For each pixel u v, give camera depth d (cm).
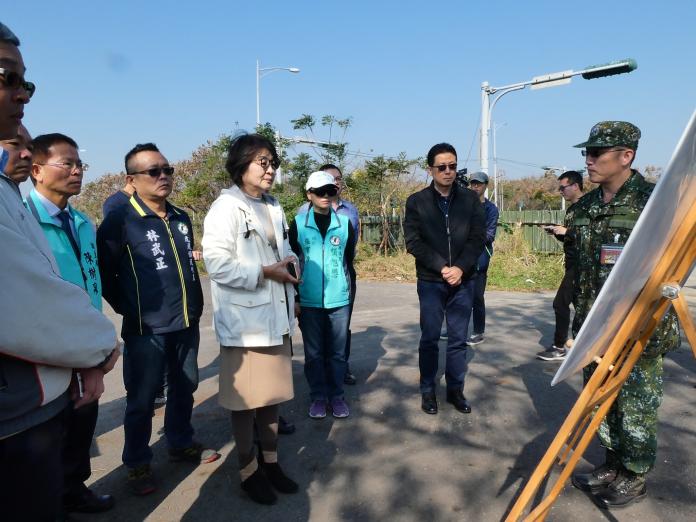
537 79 1212
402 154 1475
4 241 124
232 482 302
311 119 1411
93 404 267
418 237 384
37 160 250
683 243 156
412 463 318
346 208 463
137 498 287
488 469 308
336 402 391
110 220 291
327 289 377
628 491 264
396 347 577
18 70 135
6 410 129
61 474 147
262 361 273
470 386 445
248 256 273
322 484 297
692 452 318
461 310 389
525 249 1270
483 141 1310
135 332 287
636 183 263
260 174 280
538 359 514
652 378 254
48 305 131
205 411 408
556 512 261
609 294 142
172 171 304
